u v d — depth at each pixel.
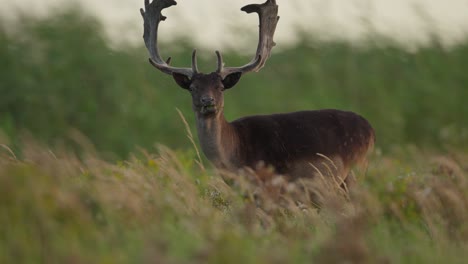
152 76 74.50
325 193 34.06
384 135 73.06
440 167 36.25
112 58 74.56
